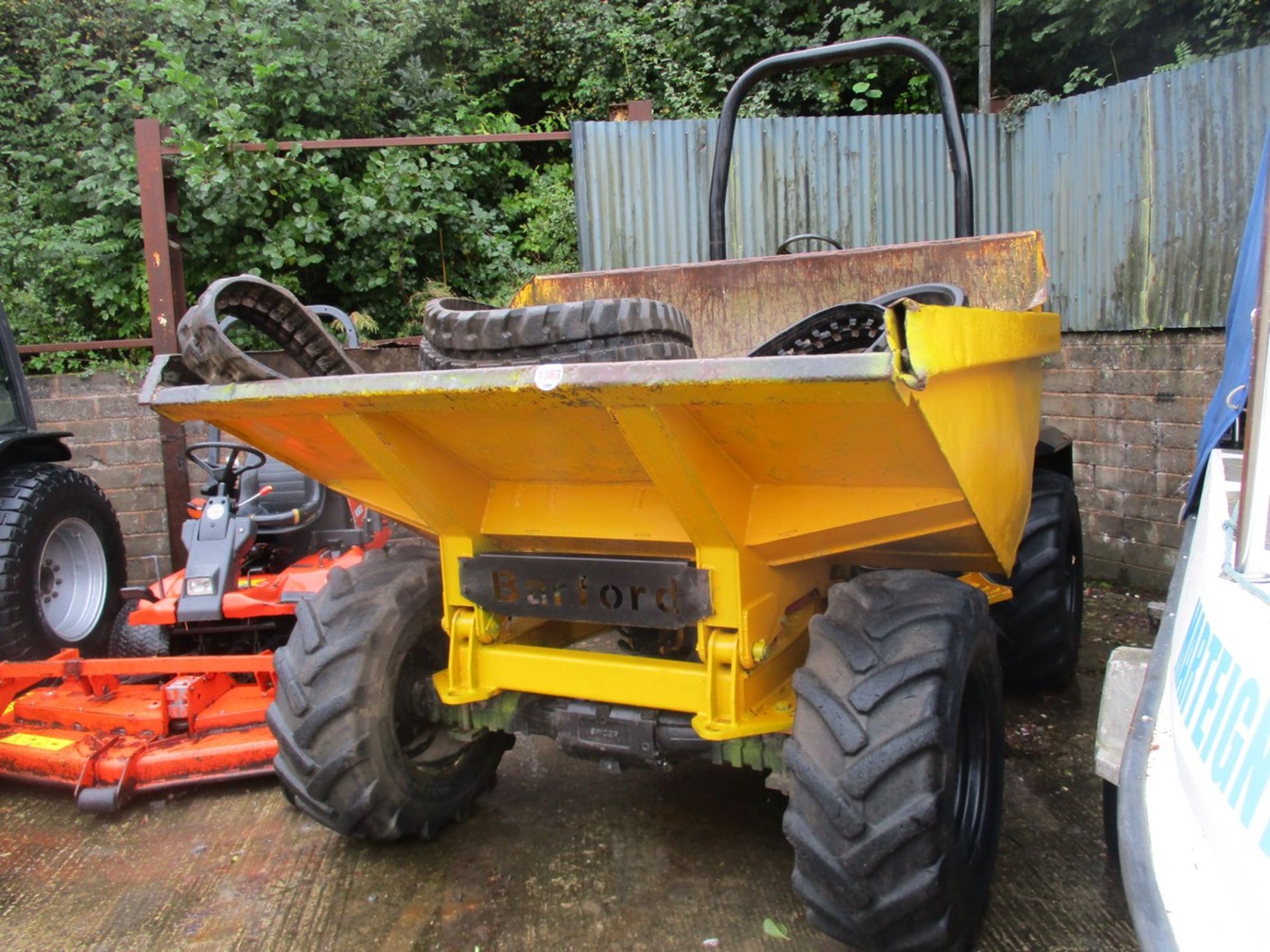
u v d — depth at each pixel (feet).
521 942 7.98
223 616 11.91
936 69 11.55
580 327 6.89
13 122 27.66
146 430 18.42
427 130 29.12
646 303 7.08
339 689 8.41
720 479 6.93
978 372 6.96
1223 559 5.29
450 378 6.43
